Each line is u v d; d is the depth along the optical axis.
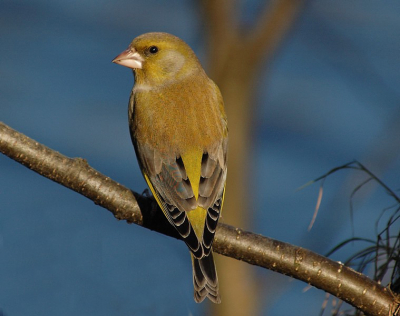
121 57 11.77
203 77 11.83
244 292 14.38
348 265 9.20
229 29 15.18
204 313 14.45
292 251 8.91
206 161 10.23
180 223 9.41
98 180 9.26
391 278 8.79
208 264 8.96
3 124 9.03
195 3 15.43
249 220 15.26
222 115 11.54
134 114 11.12
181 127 10.51
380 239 9.01
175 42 11.84
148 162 10.40
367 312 8.77
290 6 15.00
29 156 9.00
